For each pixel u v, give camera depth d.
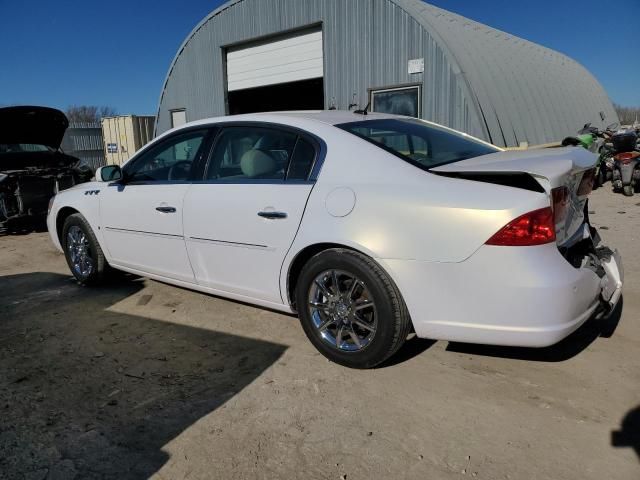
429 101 9.69
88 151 22.27
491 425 2.55
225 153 3.74
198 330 3.86
